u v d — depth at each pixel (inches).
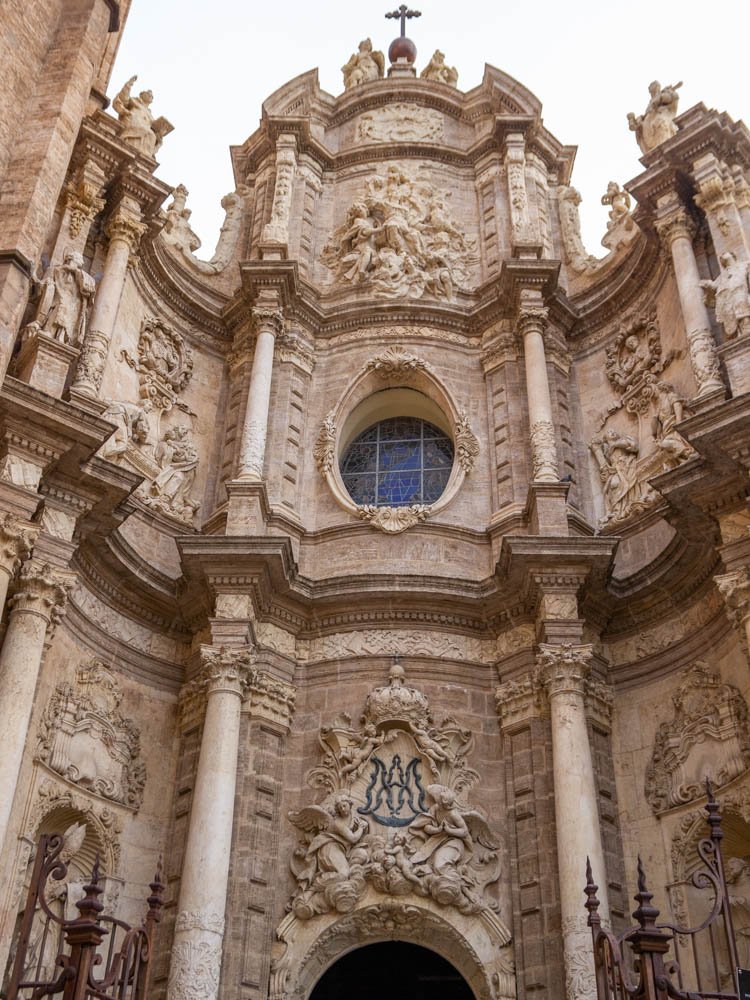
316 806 687.7
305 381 898.7
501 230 981.2
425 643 758.5
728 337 721.6
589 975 592.4
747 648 626.5
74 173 828.6
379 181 1019.9
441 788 692.1
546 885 652.7
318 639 768.9
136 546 781.9
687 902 649.0
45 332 720.3
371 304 923.4
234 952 638.5
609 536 740.0
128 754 713.6
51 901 633.0
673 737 694.5
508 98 1062.4
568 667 695.1
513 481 824.9
